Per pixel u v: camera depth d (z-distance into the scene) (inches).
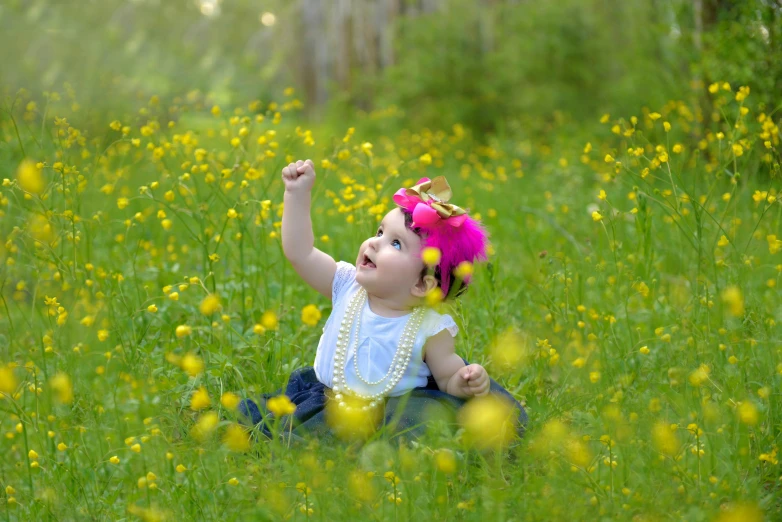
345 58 614.2
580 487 105.6
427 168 392.5
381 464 105.7
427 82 476.4
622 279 172.7
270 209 180.7
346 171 314.7
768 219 195.5
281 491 102.3
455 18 491.2
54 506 114.7
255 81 632.4
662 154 158.1
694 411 119.8
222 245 207.9
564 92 438.3
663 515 101.0
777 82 240.4
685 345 141.3
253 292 170.6
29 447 137.6
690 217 201.6
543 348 142.0
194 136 213.9
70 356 139.8
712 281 161.0
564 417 132.3
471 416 114.1
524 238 231.1
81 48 512.7
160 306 172.2
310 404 128.0
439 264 127.3
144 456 121.9
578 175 304.2
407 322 127.6
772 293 169.3
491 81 469.1
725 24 259.4
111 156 247.9
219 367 132.6
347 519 100.8
